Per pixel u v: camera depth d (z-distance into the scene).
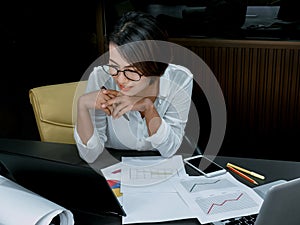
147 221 1.06
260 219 0.86
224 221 1.05
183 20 3.12
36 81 3.28
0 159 1.05
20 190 1.04
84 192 1.02
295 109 3.09
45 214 0.94
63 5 3.17
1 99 3.17
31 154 1.45
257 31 3.02
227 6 3.01
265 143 3.22
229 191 1.20
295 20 2.93
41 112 1.69
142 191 1.20
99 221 1.06
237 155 3.14
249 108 3.15
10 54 3.16
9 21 3.11
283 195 0.83
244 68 3.06
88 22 3.22
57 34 3.23
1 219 0.95
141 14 1.29
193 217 1.07
